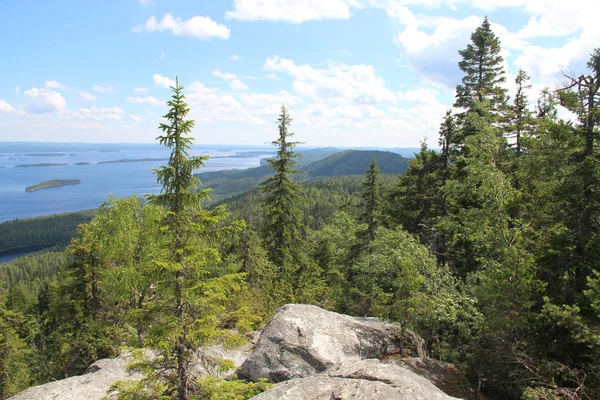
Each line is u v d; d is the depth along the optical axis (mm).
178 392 8383
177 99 8125
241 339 8766
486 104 17422
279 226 24547
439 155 23500
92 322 23109
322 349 12609
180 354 8406
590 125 11562
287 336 12938
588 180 11094
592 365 9703
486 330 11609
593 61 11609
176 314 8516
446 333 15172
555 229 12086
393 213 26984
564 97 11914
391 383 8438
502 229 13438
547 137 13305
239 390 8828
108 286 21438
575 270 11547
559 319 9914
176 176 8273
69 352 23703
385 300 14305
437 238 21016
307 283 22719
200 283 8367
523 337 11703
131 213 20734
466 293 14438
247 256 26266
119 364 15281
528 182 15859
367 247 26797
